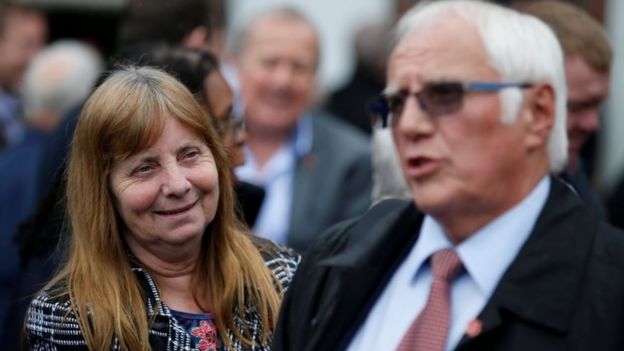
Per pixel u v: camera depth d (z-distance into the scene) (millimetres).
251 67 5926
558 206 2715
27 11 8117
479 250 2719
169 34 4891
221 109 3980
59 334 3377
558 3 4344
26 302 4047
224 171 3520
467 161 2695
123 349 3316
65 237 3668
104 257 3420
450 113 2703
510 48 2701
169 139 3365
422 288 2842
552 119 2754
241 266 3553
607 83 4289
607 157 8789
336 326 2908
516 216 2723
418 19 2807
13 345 4160
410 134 2736
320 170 5785
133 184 3369
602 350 2514
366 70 7719
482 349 2602
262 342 3500
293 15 6070
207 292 3512
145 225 3395
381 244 2943
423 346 2695
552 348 2545
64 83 6164
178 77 3885
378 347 2836
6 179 5551
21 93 7684
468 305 2713
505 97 2691
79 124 3426
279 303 3541
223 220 3539
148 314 3379
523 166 2730
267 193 5746
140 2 4957
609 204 5832
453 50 2705
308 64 5973
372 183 5812
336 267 2941
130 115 3330
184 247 3439
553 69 2744
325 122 5988
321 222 5680
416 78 2734
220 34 5387
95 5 10273
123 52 4211
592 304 2561
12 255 5277
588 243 2648
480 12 2754
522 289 2613
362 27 7824
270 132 5852
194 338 3422
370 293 2926
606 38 4289
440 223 2779
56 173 3879
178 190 3350
